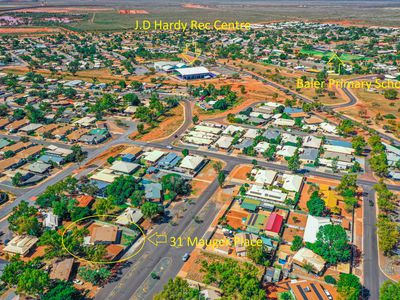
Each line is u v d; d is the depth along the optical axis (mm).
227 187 193500
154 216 165750
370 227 160625
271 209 172125
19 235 155625
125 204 178750
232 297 117688
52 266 137625
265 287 128500
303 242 148500
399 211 171375
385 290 117438
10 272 128000
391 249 144250
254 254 136875
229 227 160125
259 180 195625
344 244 137750
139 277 134000
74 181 189750
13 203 182000
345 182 184000
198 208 175750
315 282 128375
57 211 165875
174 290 116688
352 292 116438
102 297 125125
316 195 175125
